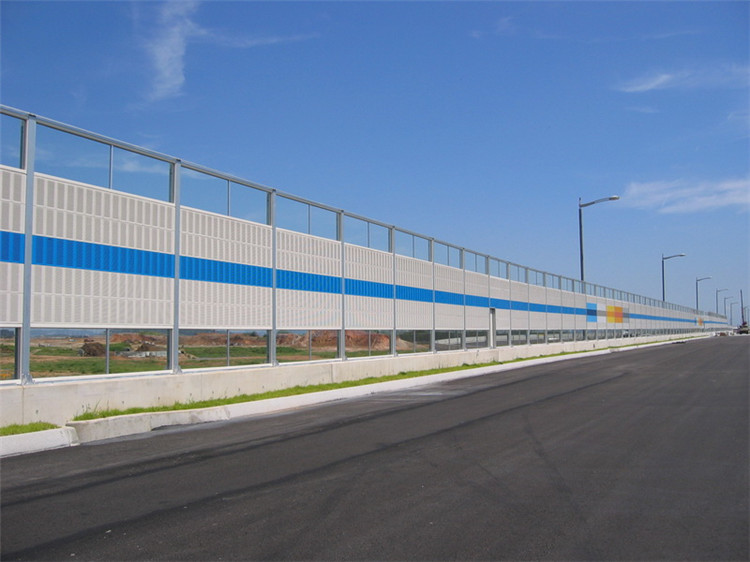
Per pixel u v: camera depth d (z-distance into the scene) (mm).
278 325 19094
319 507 7242
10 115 12078
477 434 12242
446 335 31359
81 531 6434
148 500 7547
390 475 8797
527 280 43469
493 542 6070
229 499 7582
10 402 11320
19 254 11992
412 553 5785
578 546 5969
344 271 22688
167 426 13305
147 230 14703
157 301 14891
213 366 16797
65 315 12781
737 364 32719
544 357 41156
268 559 5648
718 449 10609
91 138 13477
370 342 24469
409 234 27953
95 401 12898
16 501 7535
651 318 84500
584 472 8961
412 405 17203
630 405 16656
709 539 6164
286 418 14695
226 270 17062
